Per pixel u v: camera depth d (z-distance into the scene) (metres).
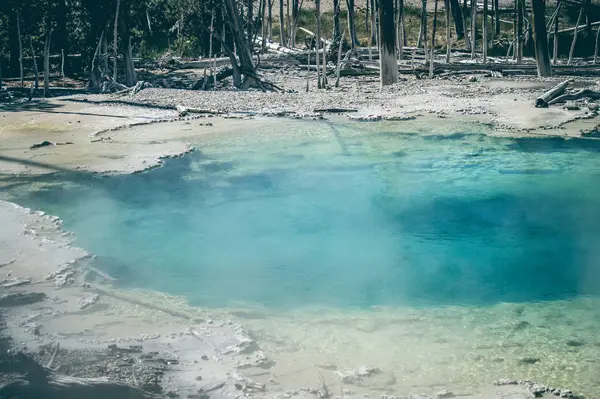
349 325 8.10
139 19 38.41
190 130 20.62
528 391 6.48
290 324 8.10
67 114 23.88
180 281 9.62
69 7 32.38
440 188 14.63
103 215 12.84
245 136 19.67
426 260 10.62
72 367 6.59
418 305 8.83
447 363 7.10
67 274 9.38
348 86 31.78
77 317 8.08
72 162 16.56
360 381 6.68
